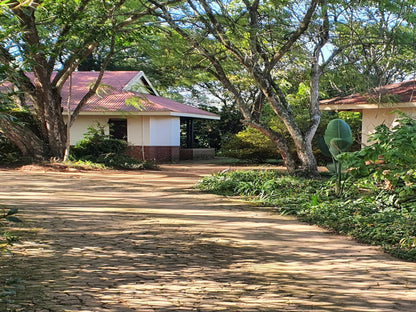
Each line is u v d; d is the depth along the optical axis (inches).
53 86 806.5
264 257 260.2
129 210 403.9
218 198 490.6
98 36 719.1
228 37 567.2
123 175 723.4
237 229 334.6
